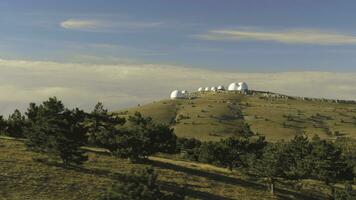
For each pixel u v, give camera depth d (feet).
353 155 483.51
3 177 212.43
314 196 307.78
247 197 266.36
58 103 259.39
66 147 247.91
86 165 262.47
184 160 385.29
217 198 249.96
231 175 321.32
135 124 309.83
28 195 196.85
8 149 270.05
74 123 257.75
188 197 237.25
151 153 296.30
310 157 354.54
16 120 340.80
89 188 218.79
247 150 362.94
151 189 163.84
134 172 169.37
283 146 381.40
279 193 292.81
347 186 277.85
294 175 287.69
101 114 316.40
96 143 299.99
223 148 349.61
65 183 220.43
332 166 342.44
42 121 261.44
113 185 166.40
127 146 292.40
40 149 255.70
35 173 226.99
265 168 284.00
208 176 298.35
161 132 303.89
